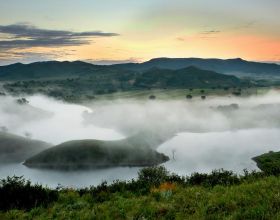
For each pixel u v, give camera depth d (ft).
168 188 50.29
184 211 37.35
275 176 52.60
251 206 35.45
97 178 310.65
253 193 40.91
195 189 48.52
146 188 53.52
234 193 42.06
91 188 55.67
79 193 53.57
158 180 60.34
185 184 54.95
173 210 37.78
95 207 43.27
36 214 42.91
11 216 41.22
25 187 49.16
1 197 46.50
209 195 43.27
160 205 40.11
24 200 46.62
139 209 39.75
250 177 55.11
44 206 45.98
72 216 40.98
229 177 55.36
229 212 34.86
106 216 38.96
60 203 47.88
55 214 42.09
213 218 33.58
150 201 44.09
